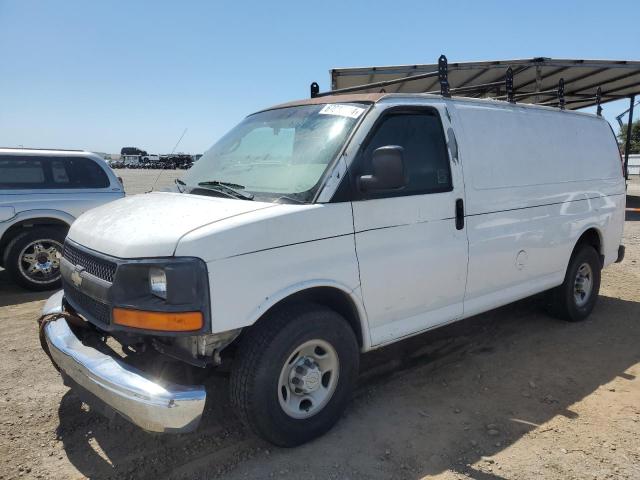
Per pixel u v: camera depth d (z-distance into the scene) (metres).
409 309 3.77
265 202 3.21
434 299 3.92
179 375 3.19
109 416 2.94
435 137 3.94
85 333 3.31
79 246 3.27
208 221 2.90
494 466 3.11
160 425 2.66
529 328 5.55
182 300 2.68
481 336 5.30
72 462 3.17
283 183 3.38
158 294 2.73
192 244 2.71
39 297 6.98
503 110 4.64
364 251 3.40
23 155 7.37
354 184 3.35
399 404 3.86
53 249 7.39
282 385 3.13
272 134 3.88
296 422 3.19
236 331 2.92
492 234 4.31
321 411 3.32
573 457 3.19
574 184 5.29
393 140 3.65
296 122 3.82
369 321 3.52
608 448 3.29
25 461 3.17
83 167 7.83
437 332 5.41
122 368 2.83
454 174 3.99
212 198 3.41
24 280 7.18
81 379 2.98
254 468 3.07
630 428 3.53
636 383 4.24
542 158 4.89
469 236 4.09
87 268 3.09
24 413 3.75
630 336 5.34
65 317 3.34
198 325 2.71
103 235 3.08
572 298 5.56
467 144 4.16
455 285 4.05
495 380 4.28
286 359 3.07
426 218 3.77
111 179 8.03
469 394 4.03
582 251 5.59
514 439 3.40
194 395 2.67
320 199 3.21
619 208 6.12
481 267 4.24
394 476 3.01
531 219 4.71
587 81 9.62
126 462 3.16
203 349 2.85
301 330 3.09
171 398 2.63
